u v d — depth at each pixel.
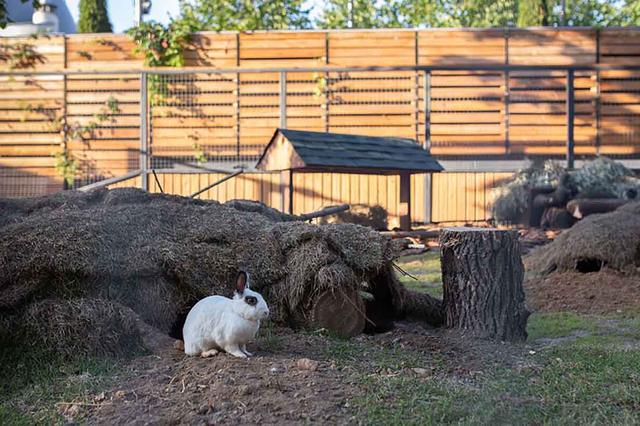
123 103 20.53
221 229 7.89
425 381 5.84
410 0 35.66
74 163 20.66
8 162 20.84
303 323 7.48
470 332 7.70
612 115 20.36
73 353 6.44
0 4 16.17
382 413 5.08
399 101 20.30
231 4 29.55
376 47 20.95
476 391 5.66
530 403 5.45
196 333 6.21
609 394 5.65
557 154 20.33
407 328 8.03
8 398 5.76
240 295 6.10
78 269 6.92
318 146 15.33
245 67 20.22
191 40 21.30
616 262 11.81
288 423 4.92
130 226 7.57
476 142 20.28
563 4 32.34
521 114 20.27
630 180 17.36
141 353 6.56
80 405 5.41
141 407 5.30
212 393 5.38
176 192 19.66
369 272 7.83
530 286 11.87
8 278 6.82
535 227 17.55
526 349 7.29
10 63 21.20
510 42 20.89
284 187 19.41
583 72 20.30
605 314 10.05
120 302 7.07
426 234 16.34
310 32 21.05
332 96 20.36
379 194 19.53
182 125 20.34
